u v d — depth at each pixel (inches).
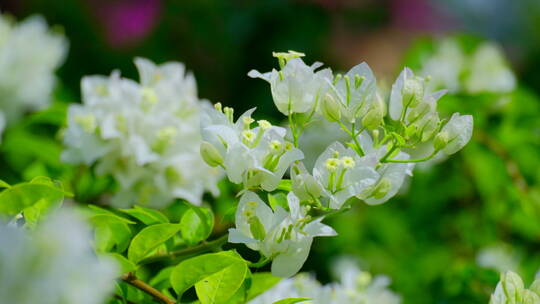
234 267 31.4
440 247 51.8
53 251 27.3
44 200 30.9
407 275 50.3
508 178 48.0
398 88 32.4
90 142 38.4
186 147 38.6
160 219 33.8
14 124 44.0
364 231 53.1
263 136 31.9
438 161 48.9
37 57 44.7
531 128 49.3
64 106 41.3
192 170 38.5
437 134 31.9
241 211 31.6
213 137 32.2
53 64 45.4
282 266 31.4
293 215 31.4
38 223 31.0
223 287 31.6
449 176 51.4
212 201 42.5
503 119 49.3
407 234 53.2
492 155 48.1
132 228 34.5
